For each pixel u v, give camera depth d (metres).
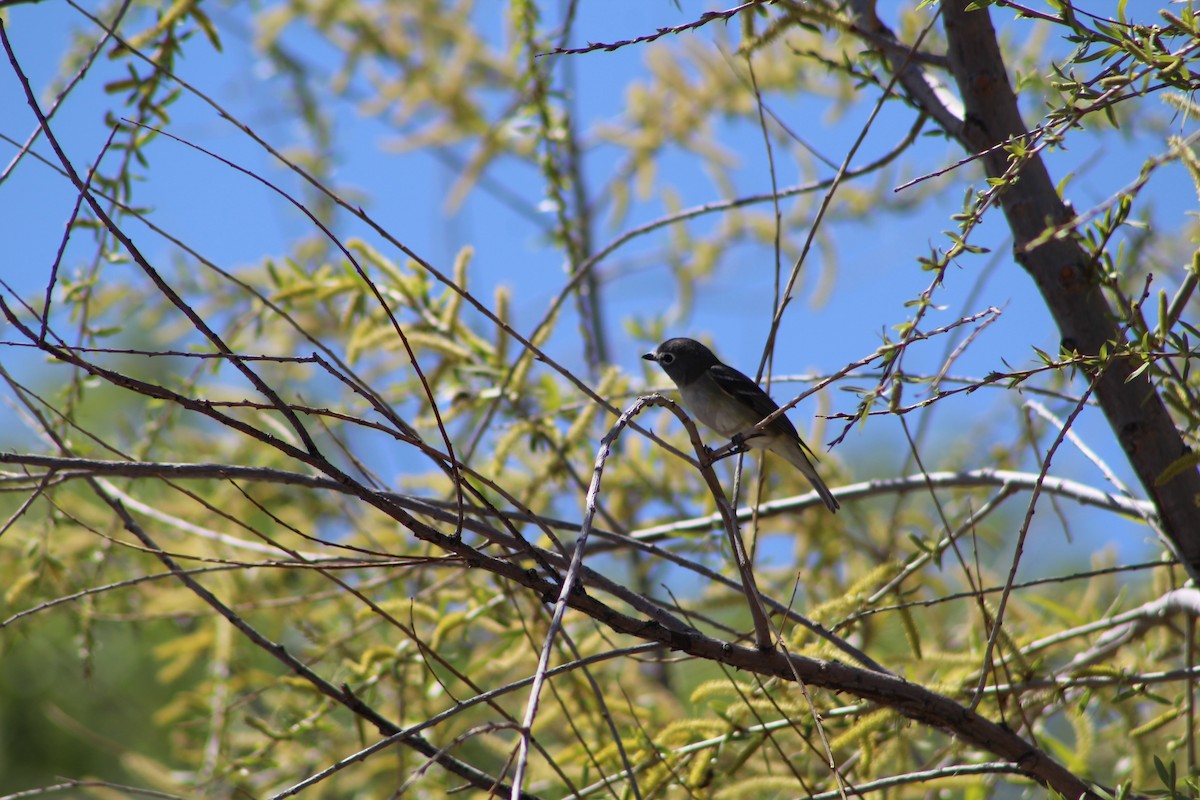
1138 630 9.34
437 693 10.40
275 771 11.33
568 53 6.83
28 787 13.61
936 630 11.65
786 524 13.27
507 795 7.14
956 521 12.38
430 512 6.83
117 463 6.06
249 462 13.89
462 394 12.38
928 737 10.64
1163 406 7.94
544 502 12.83
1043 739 9.49
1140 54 5.81
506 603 11.03
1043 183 8.23
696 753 8.66
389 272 13.00
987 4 6.34
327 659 11.39
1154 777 9.60
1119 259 7.72
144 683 14.72
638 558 13.70
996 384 6.40
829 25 8.39
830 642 8.02
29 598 11.38
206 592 7.22
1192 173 6.04
